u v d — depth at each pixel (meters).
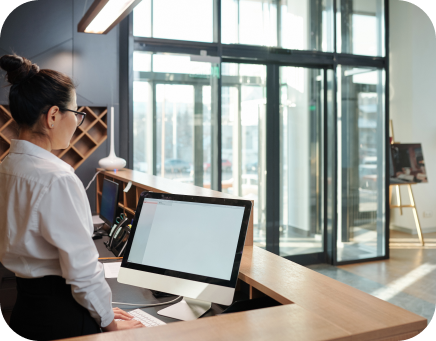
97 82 4.00
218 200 1.39
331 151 4.97
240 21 4.57
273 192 4.93
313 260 5.06
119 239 2.38
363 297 1.07
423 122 6.62
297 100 4.97
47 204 1.07
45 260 1.13
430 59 6.64
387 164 5.20
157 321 1.28
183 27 4.29
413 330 0.91
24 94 1.16
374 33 5.10
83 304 1.13
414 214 6.11
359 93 5.08
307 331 0.86
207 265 1.32
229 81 4.69
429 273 4.62
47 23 3.81
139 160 4.22
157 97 4.23
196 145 4.40
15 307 1.20
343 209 5.07
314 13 4.87
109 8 2.70
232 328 0.87
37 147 1.16
